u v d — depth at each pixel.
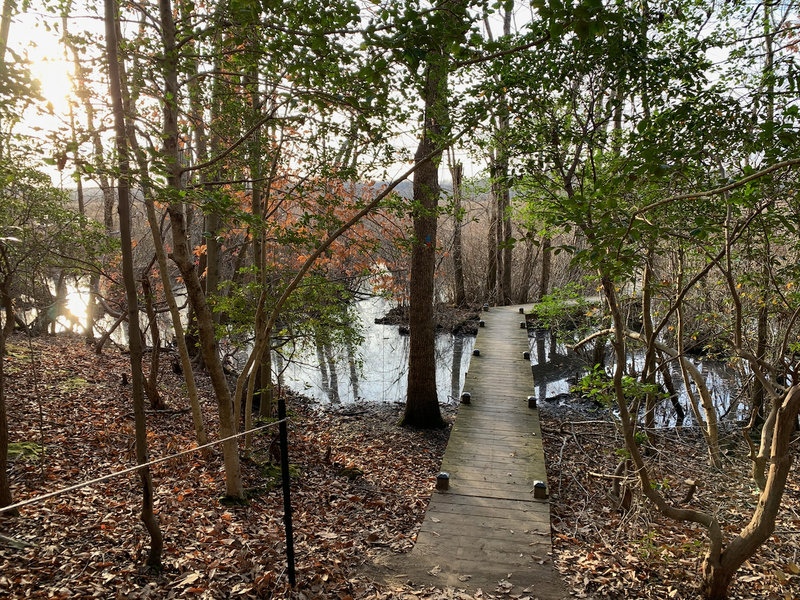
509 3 2.91
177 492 5.87
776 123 3.69
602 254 3.06
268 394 8.93
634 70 4.71
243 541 4.84
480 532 5.41
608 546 5.15
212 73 4.93
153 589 3.91
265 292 6.70
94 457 6.60
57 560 4.08
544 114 5.23
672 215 4.41
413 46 3.16
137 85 4.88
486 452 7.47
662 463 7.36
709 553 4.30
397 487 7.15
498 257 20.52
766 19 5.84
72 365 10.59
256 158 6.46
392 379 13.84
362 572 4.63
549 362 15.45
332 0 3.55
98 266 7.04
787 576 4.54
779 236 5.76
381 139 5.64
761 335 7.87
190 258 5.22
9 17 4.31
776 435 3.91
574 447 8.83
